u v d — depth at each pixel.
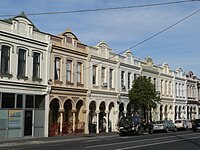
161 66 58.06
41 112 31.05
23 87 29.25
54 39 33.12
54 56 33.06
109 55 42.38
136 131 36.78
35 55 30.94
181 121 49.06
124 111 45.00
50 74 32.34
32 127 29.97
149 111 51.06
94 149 19.27
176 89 63.09
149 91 43.94
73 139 29.12
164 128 42.62
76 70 36.25
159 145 22.89
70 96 35.00
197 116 73.12
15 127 28.28
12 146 22.41
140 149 19.88
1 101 27.12
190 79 70.19
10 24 28.17
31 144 24.27
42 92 31.28
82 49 37.47
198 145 23.09
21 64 29.38
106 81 41.44
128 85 46.53
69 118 35.69
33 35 30.55
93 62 39.09
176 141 26.67
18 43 28.89
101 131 40.62
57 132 33.09
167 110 58.94
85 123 37.09
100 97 40.00
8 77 27.81
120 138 30.84
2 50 27.48
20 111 28.84
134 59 48.53
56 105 34.09
